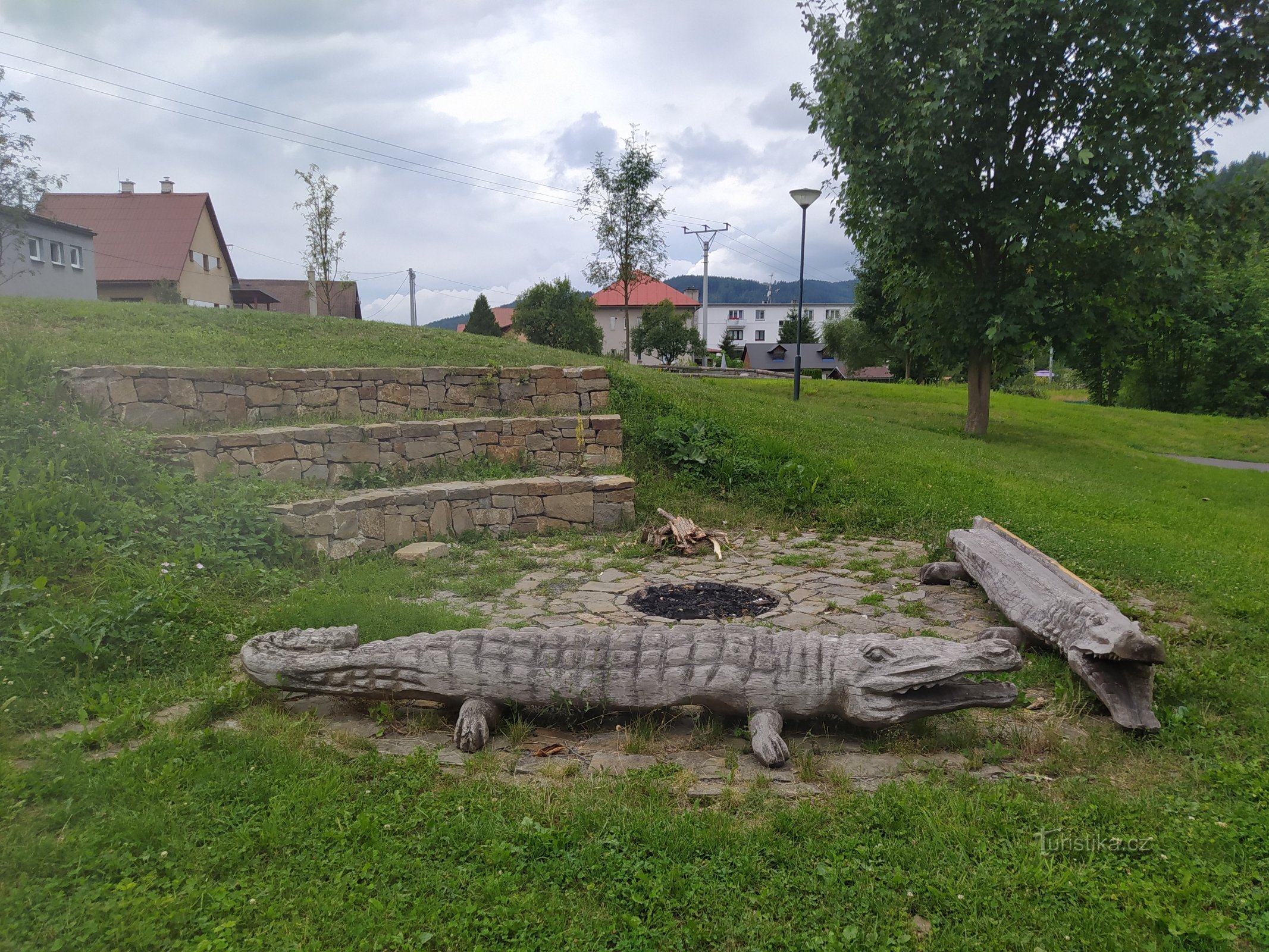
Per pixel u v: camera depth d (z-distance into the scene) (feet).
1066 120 48.29
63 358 26.32
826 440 41.32
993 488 34.83
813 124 53.67
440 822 9.62
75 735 11.21
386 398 31.71
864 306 116.47
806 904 8.36
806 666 12.51
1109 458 56.03
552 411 35.32
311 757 11.16
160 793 9.89
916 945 7.80
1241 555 26.58
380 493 24.26
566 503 28.12
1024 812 10.16
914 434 52.19
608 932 7.89
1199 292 50.98
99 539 17.51
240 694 12.91
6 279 63.46
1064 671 15.05
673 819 9.79
